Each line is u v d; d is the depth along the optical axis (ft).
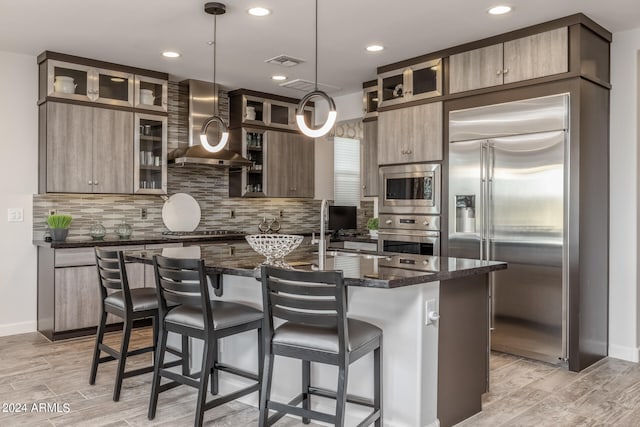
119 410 9.72
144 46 14.64
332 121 10.21
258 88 19.70
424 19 12.53
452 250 14.57
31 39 13.99
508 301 13.38
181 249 12.14
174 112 18.65
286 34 13.69
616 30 13.15
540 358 12.86
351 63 16.30
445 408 8.84
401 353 8.32
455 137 14.51
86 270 14.98
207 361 8.57
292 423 9.13
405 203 15.98
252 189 20.29
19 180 15.40
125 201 17.57
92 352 13.46
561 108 12.33
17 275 15.43
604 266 13.24
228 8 11.87
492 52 13.74
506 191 13.35
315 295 7.24
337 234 21.83
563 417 9.53
